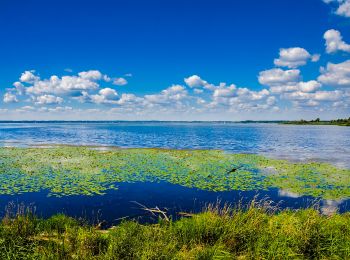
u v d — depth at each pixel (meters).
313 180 18.19
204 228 7.78
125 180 17.45
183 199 13.77
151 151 31.55
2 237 7.03
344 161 26.44
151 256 6.27
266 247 6.94
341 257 6.75
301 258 6.62
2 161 23.70
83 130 95.44
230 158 27.05
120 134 70.25
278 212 10.74
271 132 88.44
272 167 22.62
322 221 8.12
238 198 14.19
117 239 6.93
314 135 71.31
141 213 11.58
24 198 13.61
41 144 39.84
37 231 7.93
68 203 12.90
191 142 46.38
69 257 6.44
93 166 21.69
